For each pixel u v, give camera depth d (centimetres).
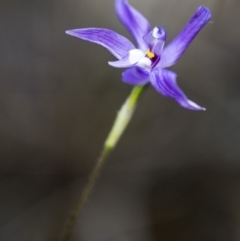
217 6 37
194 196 36
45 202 35
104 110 37
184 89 38
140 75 26
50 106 37
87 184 27
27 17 37
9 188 35
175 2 38
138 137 37
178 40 26
